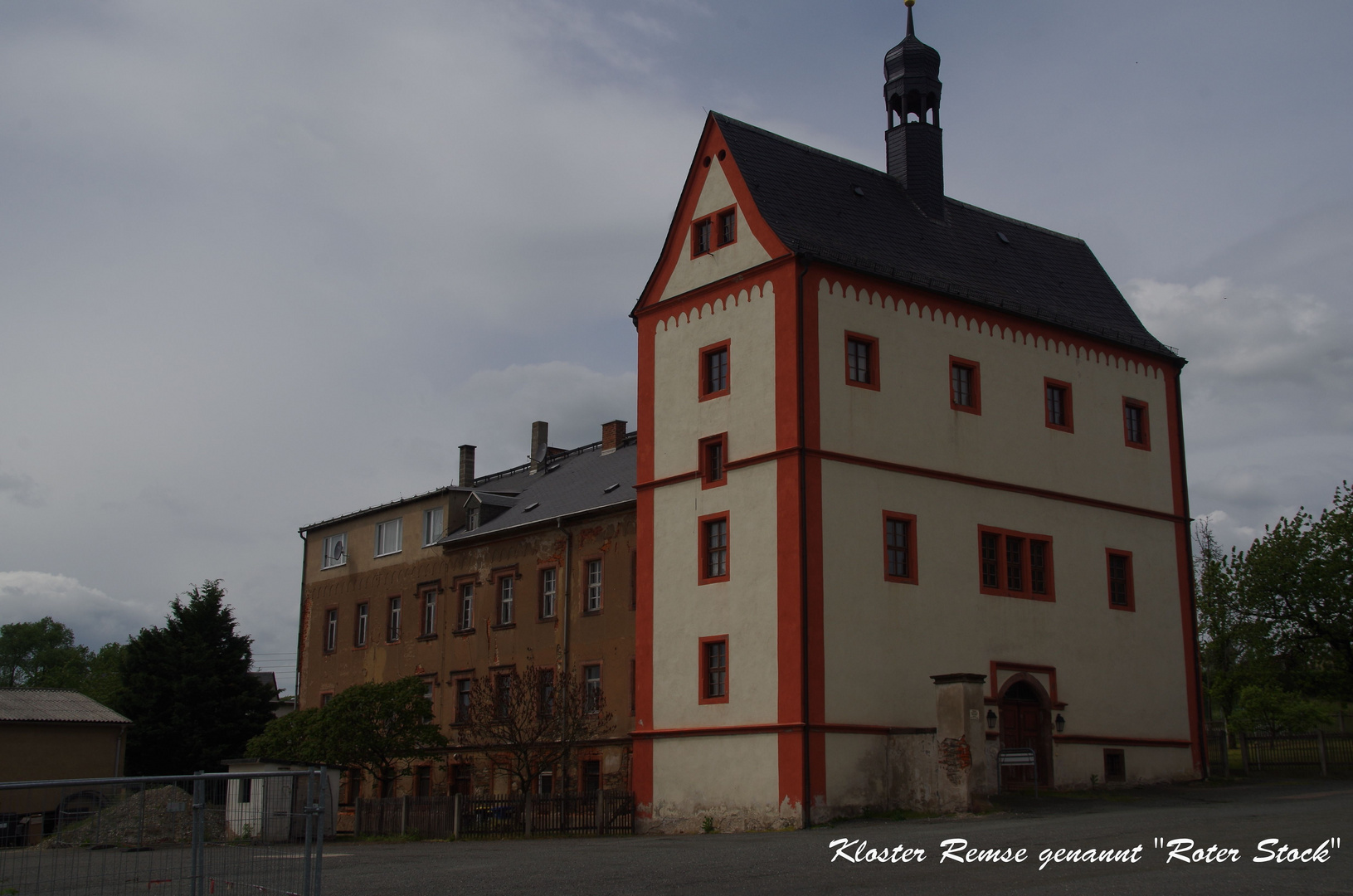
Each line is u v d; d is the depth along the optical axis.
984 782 30.66
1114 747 38.75
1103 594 40.06
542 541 47.88
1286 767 43.12
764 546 33.84
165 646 63.34
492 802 35.94
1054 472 39.56
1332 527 49.06
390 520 56.62
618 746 42.31
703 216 37.75
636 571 39.28
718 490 35.47
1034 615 37.75
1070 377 40.94
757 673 33.31
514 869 21.41
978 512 37.16
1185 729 41.19
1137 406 42.94
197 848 13.06
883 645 33.97
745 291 35.84
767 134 38.97
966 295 38.34
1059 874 17.44
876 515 34.66
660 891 17.22
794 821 31.42
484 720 41.81
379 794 52.22
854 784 32.34
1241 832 21.73
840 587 33.44
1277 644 50.12
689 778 34.44
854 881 17.62
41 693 55.91
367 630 56.50
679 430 36.94
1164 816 26.72
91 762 53.47
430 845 32.09
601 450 53.91
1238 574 50.81
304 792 15.04
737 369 35.66
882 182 41.44
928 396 36.69
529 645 47.47
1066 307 42.16
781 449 33.81
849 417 34.66
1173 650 41.66
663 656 35.97
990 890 16.02
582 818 35.03
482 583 50.53
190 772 61.31
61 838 12.41
